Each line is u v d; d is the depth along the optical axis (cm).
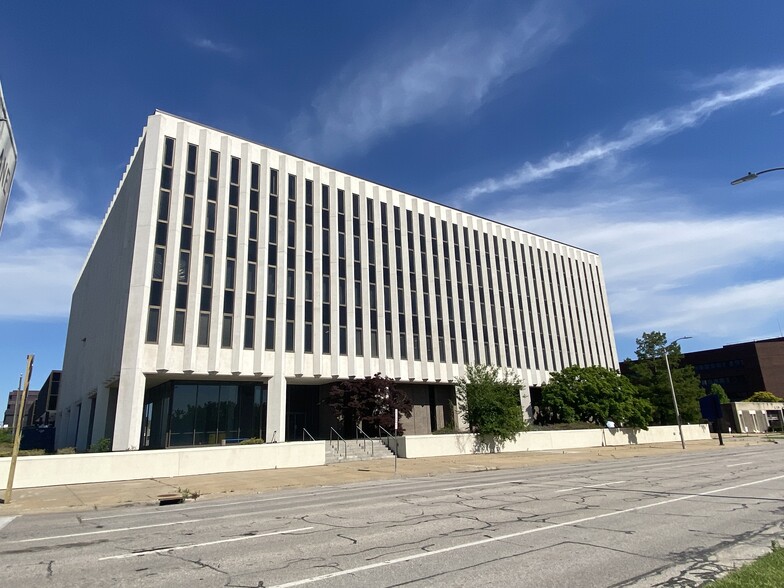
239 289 3016
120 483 1841
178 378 2956
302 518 1035
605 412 4078
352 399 2986
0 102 1146
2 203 1212
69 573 644
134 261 2733
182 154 3002
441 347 3934
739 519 915
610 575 584
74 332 5528
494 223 4681
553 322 4916
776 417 7525
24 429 5809
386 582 570
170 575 621
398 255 3881
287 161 3447
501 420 3281
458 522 932
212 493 1577
